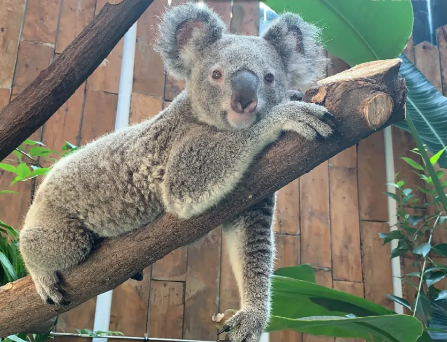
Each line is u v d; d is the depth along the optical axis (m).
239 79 1.96
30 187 3.96
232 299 4.20
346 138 1.49
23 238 2.11
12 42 4.28
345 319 2.05
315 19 2.63
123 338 3.86
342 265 4.61
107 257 1.96
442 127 3.33
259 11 5.02
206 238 4.29
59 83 1.84
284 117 1.59
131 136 2.22
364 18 2.53
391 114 1.42
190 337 4.02
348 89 1.46
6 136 1.82
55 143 4.14
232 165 1.72
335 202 4.78
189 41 2.26
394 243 4.76
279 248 4.50
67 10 4.53
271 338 4.24
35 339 2.73
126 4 1.83
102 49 1.85
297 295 2.66
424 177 3.71
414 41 5.60
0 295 2.11
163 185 1.93
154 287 4.05
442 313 3.43
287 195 4.67
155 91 4.56
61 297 2.04
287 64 2.30
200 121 2.10
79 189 2.15
